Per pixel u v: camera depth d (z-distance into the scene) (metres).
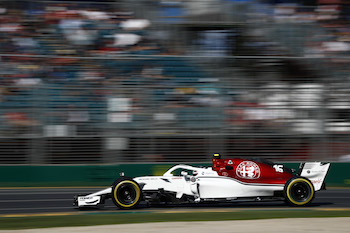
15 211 32.91
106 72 53.75
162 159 51.91
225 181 32.47
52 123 51.12
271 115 53.78
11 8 56.31
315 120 53.78
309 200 32.97
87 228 24.28
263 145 53.16
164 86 53.94
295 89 54.75
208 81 54.66
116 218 27.95
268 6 58.97
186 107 53.44
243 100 54.16
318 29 58.50
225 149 52.81
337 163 52.25
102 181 50.31
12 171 49.41
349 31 58.84
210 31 57.50
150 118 52.66
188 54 56.31
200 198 32.09
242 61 55.38
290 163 52.41
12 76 51.91
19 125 50.47
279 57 55.72
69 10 57.66
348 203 37.75
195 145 52.56
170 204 34.09
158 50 56.50
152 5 58.47
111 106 52.53
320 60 55.81
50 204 36.38
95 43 55.78
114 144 51.34
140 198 31.52
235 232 23.27
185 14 57.84
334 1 60.34
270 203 36.12
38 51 54.53
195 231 23.41
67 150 50.94
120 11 58.41
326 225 25.52
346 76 55.16
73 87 52.66
